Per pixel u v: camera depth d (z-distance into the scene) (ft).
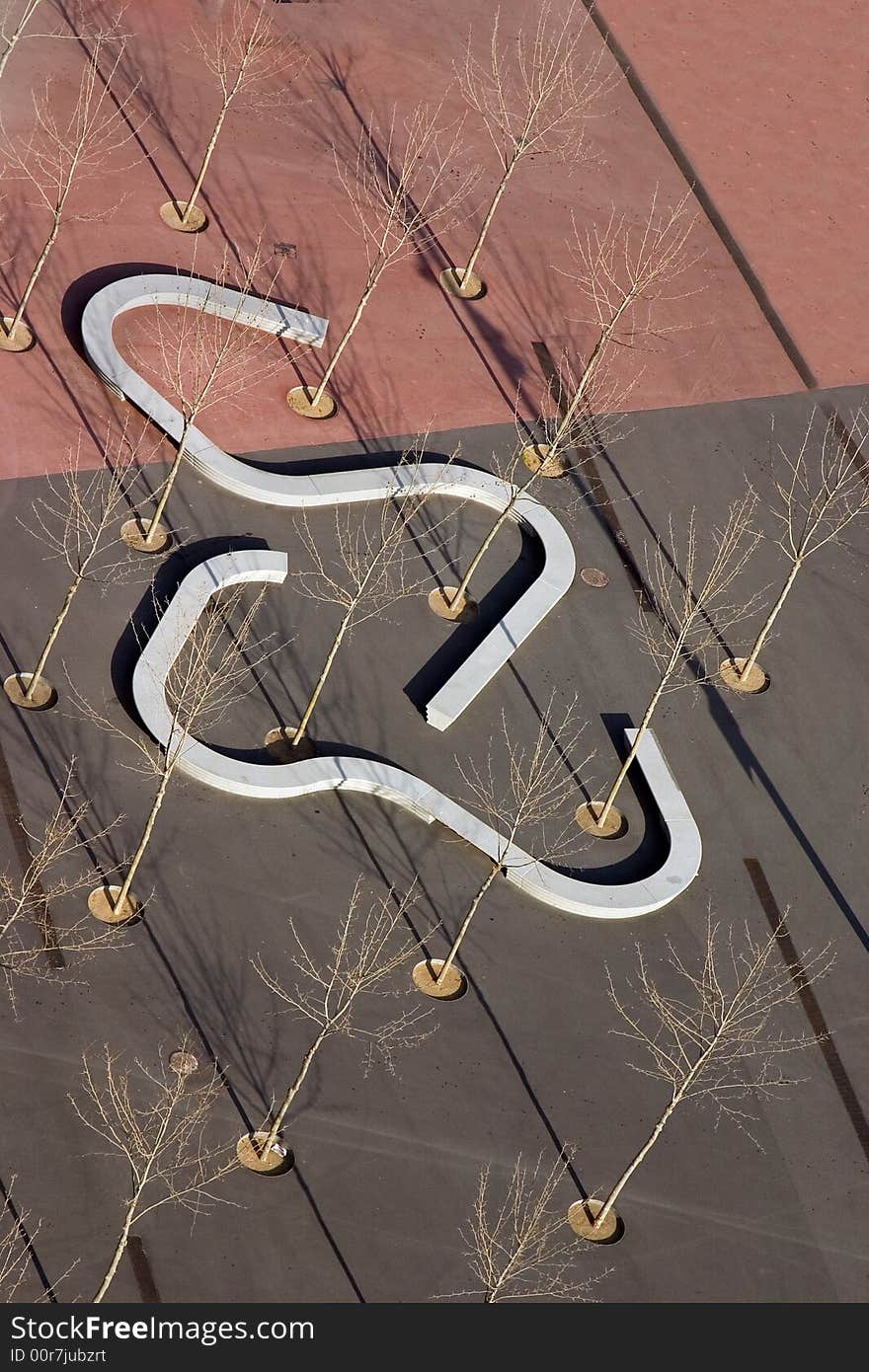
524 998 124.26
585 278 170.91
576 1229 114.52
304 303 160.15
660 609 148.66
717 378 167.32
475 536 149.28
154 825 125.29
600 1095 120.98
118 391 147.54
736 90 195.83
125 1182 109.70
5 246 154.81
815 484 161.07
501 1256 112.16
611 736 139.64
